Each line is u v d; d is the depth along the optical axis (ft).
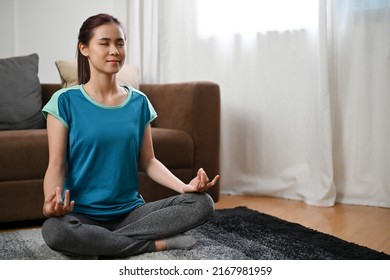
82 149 5.17
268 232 6.48
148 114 5.72
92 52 5.21
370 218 7.55
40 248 5.62
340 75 8.58
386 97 8.20
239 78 9.71
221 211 7.84
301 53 8.93
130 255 5.16
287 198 9.27
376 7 8.18
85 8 10.78
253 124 9.63
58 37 10.62
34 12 10.36
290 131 9.18
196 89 8.64
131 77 9.49
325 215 7.80
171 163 8.30
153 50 10.57
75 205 5.21
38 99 8.65
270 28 9.25
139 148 5.71
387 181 8.30
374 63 8.30
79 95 5.29
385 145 8.27
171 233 5.24
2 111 8.08
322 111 8.41
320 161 8.57
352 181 8.65
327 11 8.45
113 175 5.26
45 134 7.31
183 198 5.25
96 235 4.82
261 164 9.60
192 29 10.18
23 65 8.64
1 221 6.93
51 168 5.08
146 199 8.07
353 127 8.57
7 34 10.13
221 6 9.79
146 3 10.59
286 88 9.16
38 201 7.14
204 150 8.70
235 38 9.69
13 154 6.93
